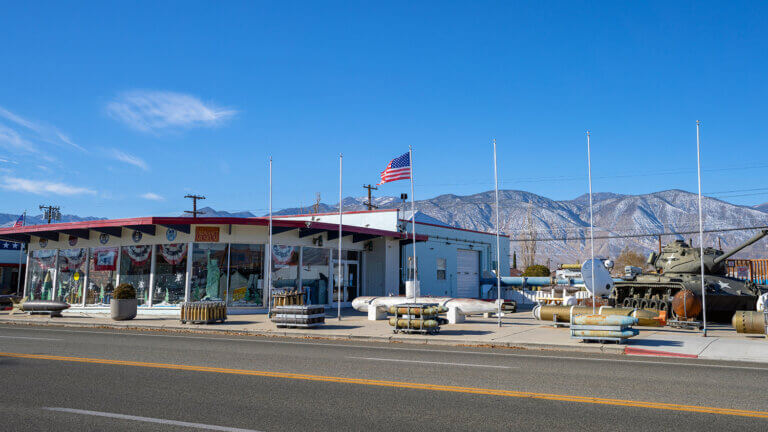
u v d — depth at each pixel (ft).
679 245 79.05
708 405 24.14
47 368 33.83
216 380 29.81
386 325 66.85
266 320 73.92
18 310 94.63
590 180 62.85
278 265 88.28
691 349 45.21
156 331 64.54
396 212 111.75
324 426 20.40
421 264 121.90
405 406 23.70
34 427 20.20
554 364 36.78
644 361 39.04
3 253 144.05
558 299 109.60
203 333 62.08
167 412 22.49
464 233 139.64
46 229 93.91
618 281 77.77
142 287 87.20
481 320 75.41
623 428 20.34
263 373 32.12
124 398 25.14
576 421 21.29
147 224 83.05
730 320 76.07
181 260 84.69
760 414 22.54
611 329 46.96
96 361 36.86
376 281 103.45
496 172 63.36
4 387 27.71
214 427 20.20
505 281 130.11
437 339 52.13
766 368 35.91
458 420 21.36
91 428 20.08
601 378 31.04
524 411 22.86
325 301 94.27
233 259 85.10
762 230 70.64
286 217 125.70
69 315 88.53
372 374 31.99
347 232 94.43
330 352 43.06
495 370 33.76
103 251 92.79
